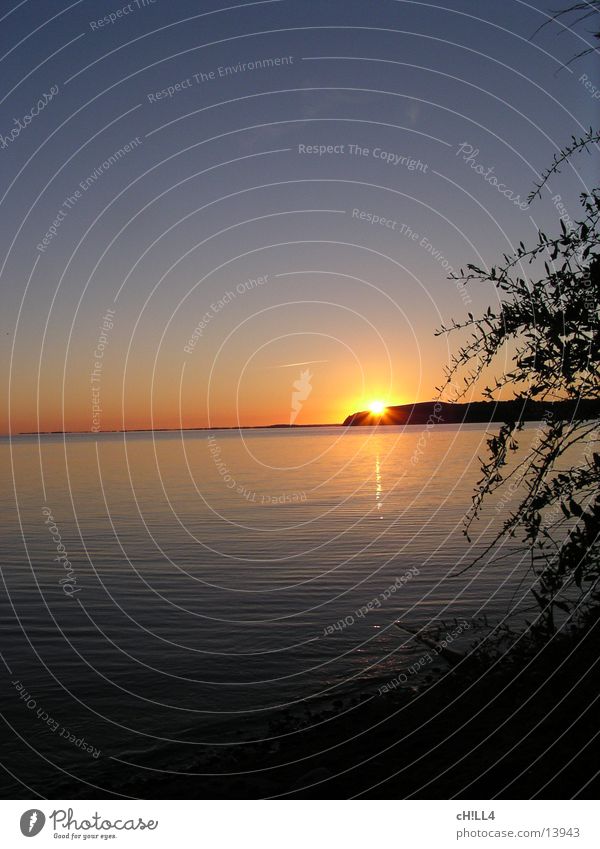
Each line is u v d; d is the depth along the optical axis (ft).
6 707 25.57
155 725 23.67
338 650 30.58
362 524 68.80
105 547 59.57
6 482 138.10
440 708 18.92
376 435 427.74
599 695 15.96
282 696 25.61
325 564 50.08
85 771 20.36
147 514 81.51
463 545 52.75
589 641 17.06
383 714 20.20
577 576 14.49
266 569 49.24
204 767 19.29
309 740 19.89
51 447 368.07
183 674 28.66
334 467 157.07
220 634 34.09
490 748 15.49
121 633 34.71
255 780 17.43
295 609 38.34
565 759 14.24
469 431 363.56
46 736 22.93
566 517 14.47
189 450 282.36
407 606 36.63
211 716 24.08
